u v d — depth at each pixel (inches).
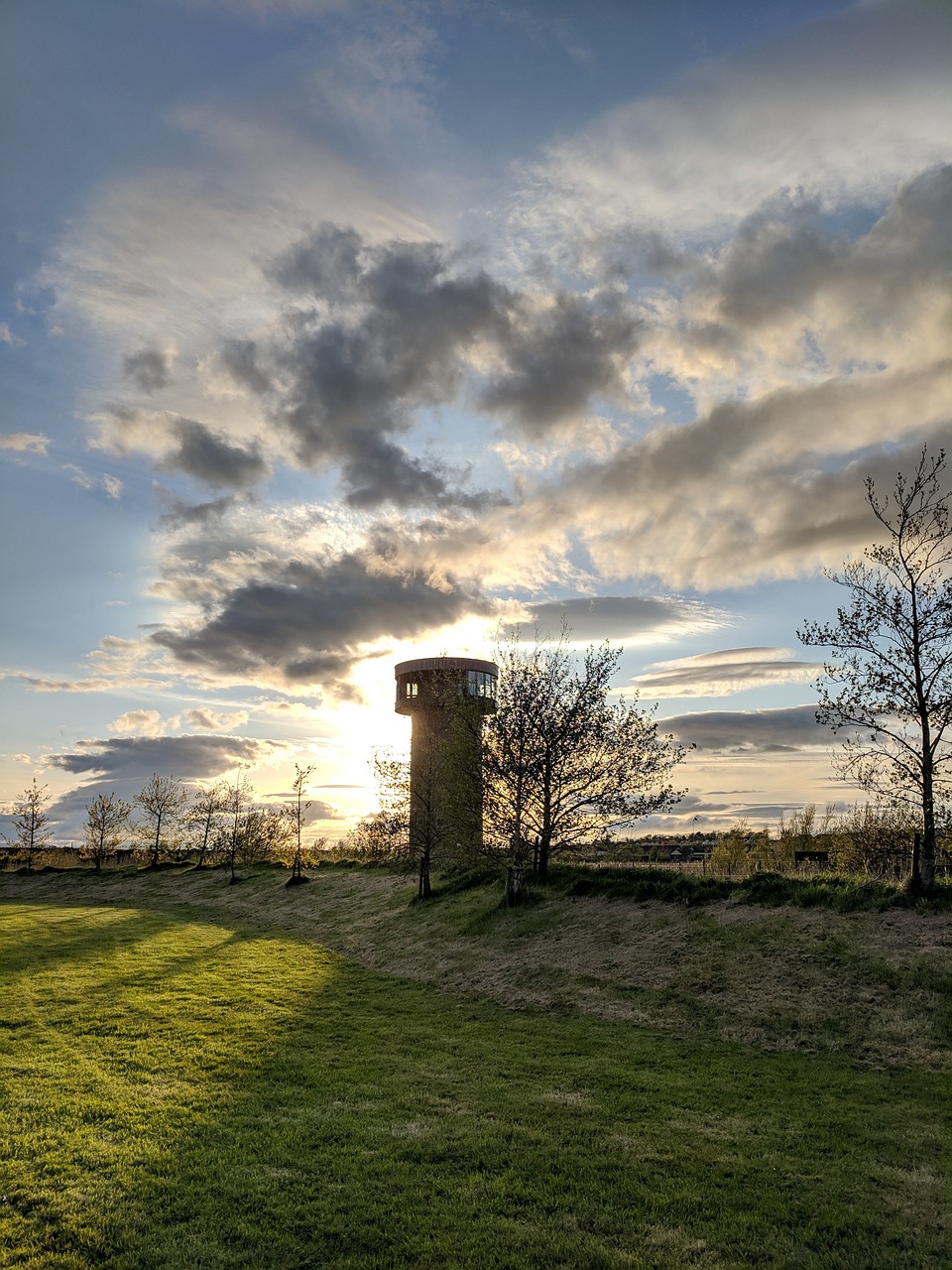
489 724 1385.3
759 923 889.5
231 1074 594.6
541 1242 350.3
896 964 722.2
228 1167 424.2
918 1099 527.8
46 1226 360.2
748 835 1878.7
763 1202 387.5
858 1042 632.4
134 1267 329.7
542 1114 505.7
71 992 903.1
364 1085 565.3
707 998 763.4
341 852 2861.7
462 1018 789.9
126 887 2536.9
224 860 2792.8
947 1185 404.8
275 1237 354.0
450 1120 495.2
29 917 1749.5
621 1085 565.6
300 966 1095.6
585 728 1317.7
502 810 1315.2
